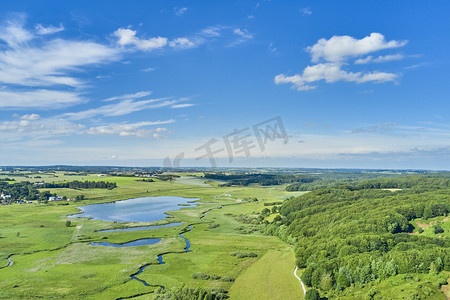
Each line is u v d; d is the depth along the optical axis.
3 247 120.75
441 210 104.00
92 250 118.19
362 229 101.44
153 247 122.50
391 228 98.81
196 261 105.12
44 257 109.31
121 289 82.75
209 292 74.81
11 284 85.00
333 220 124.19
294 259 101.75
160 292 79.62
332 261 82.81
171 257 109.94
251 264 101.12
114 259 107.25
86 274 92.62
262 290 79.94
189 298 73.06
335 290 75.50
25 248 120.25
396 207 112.56
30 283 85.88
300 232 125.88
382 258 78.69
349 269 78.00
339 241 93.31
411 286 67.25
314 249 94.75
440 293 63.53
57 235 141.12
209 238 137.38
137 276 92.19
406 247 83.31
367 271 75.88
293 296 75.75
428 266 71.69
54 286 84.19
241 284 84.69
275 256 108.12
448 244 82.50
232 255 110.94
